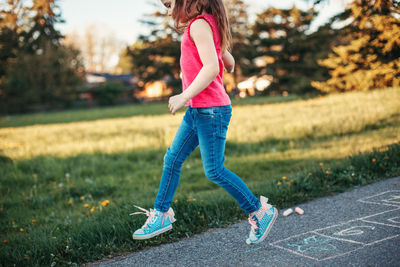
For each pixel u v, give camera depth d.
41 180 6.30
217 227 3.12
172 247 2.75
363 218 2.90
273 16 33.78
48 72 37.28
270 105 17.97
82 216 4.04
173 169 2.40
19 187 5.98
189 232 3.00
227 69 2.62
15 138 12.10
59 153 8.36
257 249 2.53
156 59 39.47
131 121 16.34
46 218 4.18
